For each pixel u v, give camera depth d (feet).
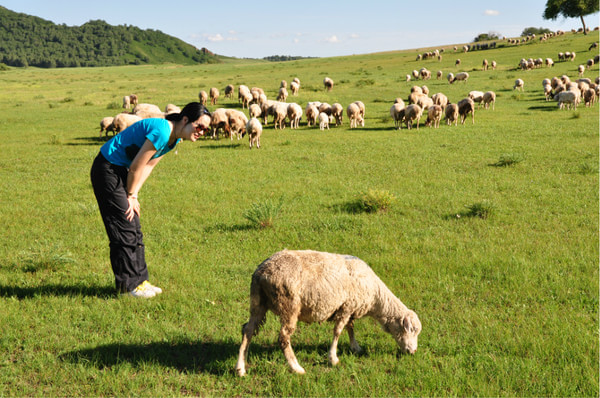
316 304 14.16
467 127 83.56
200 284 22.26
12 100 147.33
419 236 29.63
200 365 15.71
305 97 138.10
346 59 371.97
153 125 18.54
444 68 224.53
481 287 21.66
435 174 48.98
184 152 64.44
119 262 20.70
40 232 30.81
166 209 37.04
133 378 14.90
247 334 14.70
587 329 17.49
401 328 15.72
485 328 17.61
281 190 42.98
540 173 47.83
